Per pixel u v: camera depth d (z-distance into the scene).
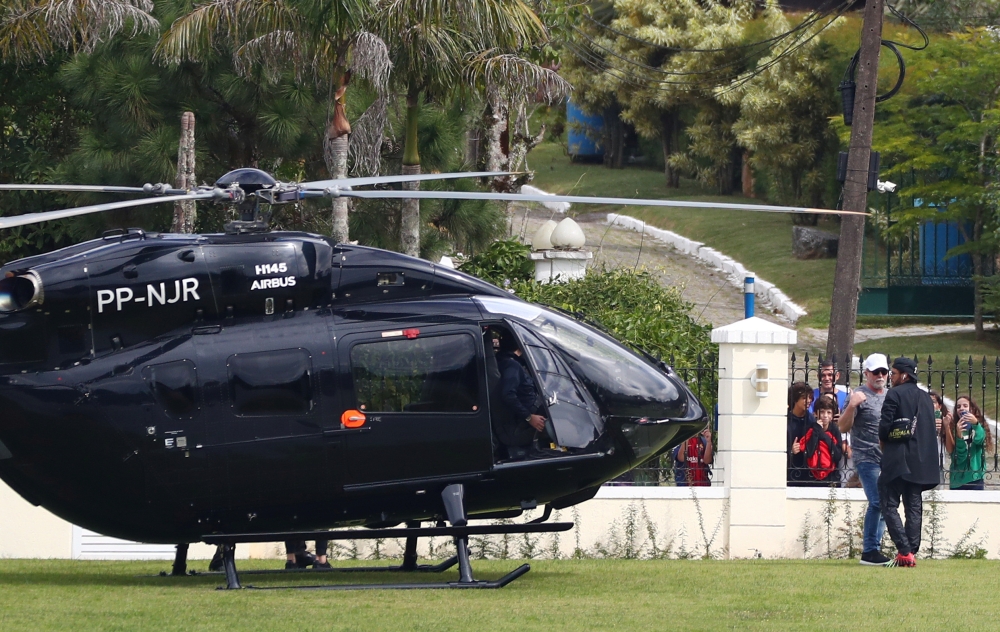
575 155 191.25
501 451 35.22
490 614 30.16
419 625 28.33
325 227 77.44
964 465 49.72
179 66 70.44
